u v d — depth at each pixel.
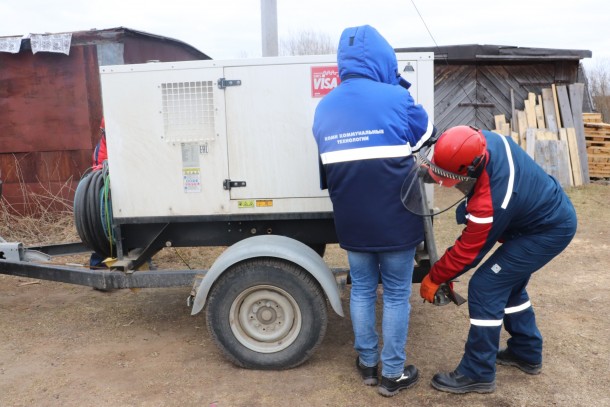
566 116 11.46
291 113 3.81
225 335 3.65
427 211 3.59
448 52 11.38
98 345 4.19
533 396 3.31
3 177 8.45
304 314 3.59
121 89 3.86
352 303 3.43
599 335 4.17
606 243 7.05
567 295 5.13
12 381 3.61
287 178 3.87
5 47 8.04
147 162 3.92
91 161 8.39
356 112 3.15
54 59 8.21
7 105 8.34
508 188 3.03
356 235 3.22
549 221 3.16
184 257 6.60
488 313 3.25
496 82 12.02
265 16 7.03
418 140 3.25
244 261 3.60
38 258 4.77
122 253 4.11
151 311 4.95
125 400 3.35
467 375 3.35
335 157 3.17
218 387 3.49
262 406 3.26
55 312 4.95
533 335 3.49
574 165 11.22
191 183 3.92
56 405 3.30
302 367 3.76
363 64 3.29
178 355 3.99
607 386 3.41
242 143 3.86
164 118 3.87
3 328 4.56
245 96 3.81
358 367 3.59
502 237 3.42
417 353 3.93
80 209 4.09
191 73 3.82
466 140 2.92
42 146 8.40
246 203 3.91
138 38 8.58
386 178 3.10
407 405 3.24
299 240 4.11
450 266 3.22
